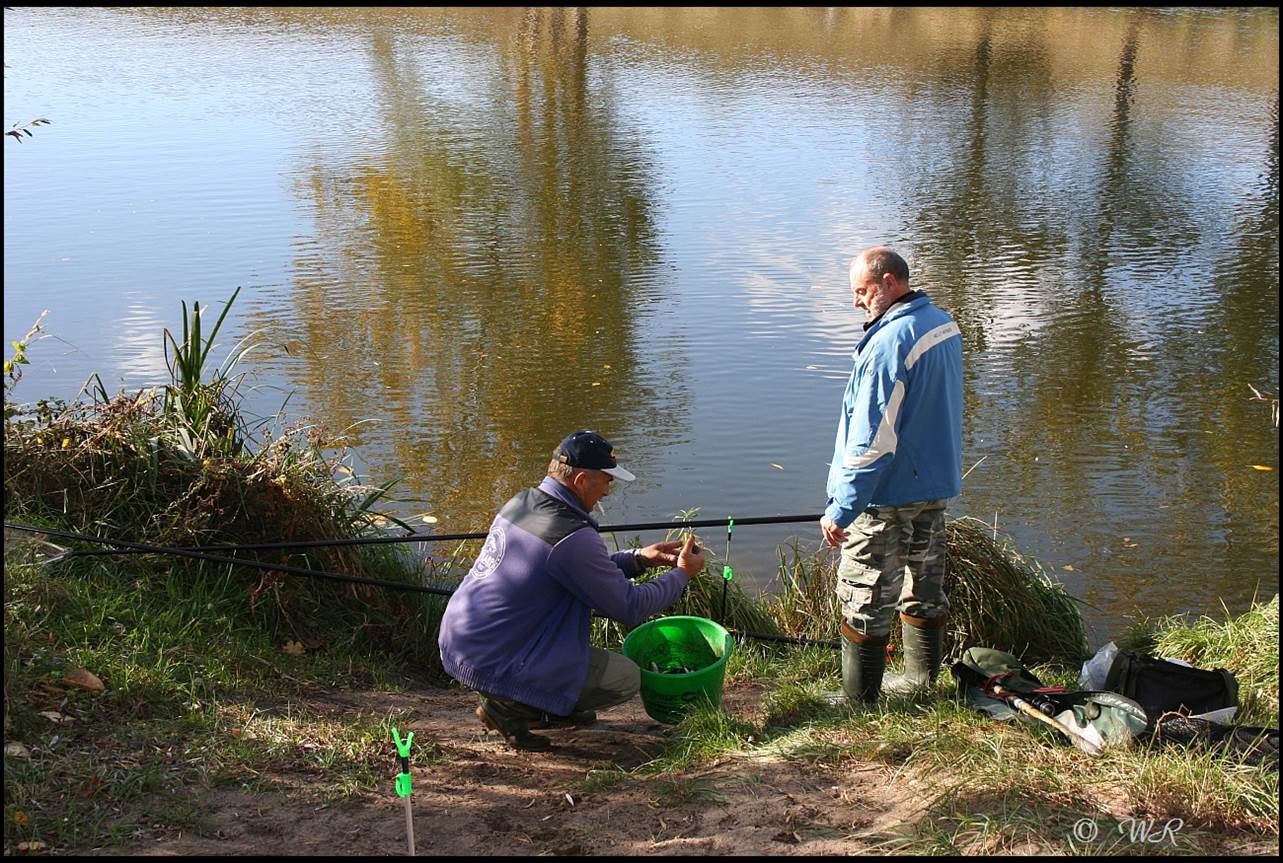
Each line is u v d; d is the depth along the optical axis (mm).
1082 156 19438
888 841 3148
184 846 3225
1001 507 7863
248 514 5305
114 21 33750
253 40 31109
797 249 13945
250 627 4973
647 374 10023
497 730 4141
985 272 13297
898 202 16359
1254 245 14531
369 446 8531
